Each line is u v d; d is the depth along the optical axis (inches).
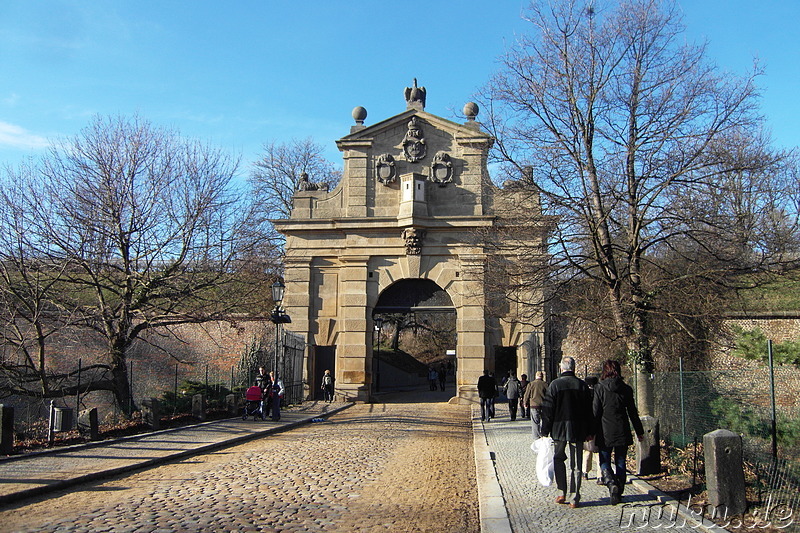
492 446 703.7
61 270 871.1
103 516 378.3
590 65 698.8
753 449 471.5
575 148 701.9
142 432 784.3
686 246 703.7
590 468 489.4
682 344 712.4
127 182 954.1
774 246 642.2
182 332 1375.5
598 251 672.4
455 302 1318.9
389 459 619.2
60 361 1082.7
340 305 1349.7
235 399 1044.5
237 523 366.6
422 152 1360.7
